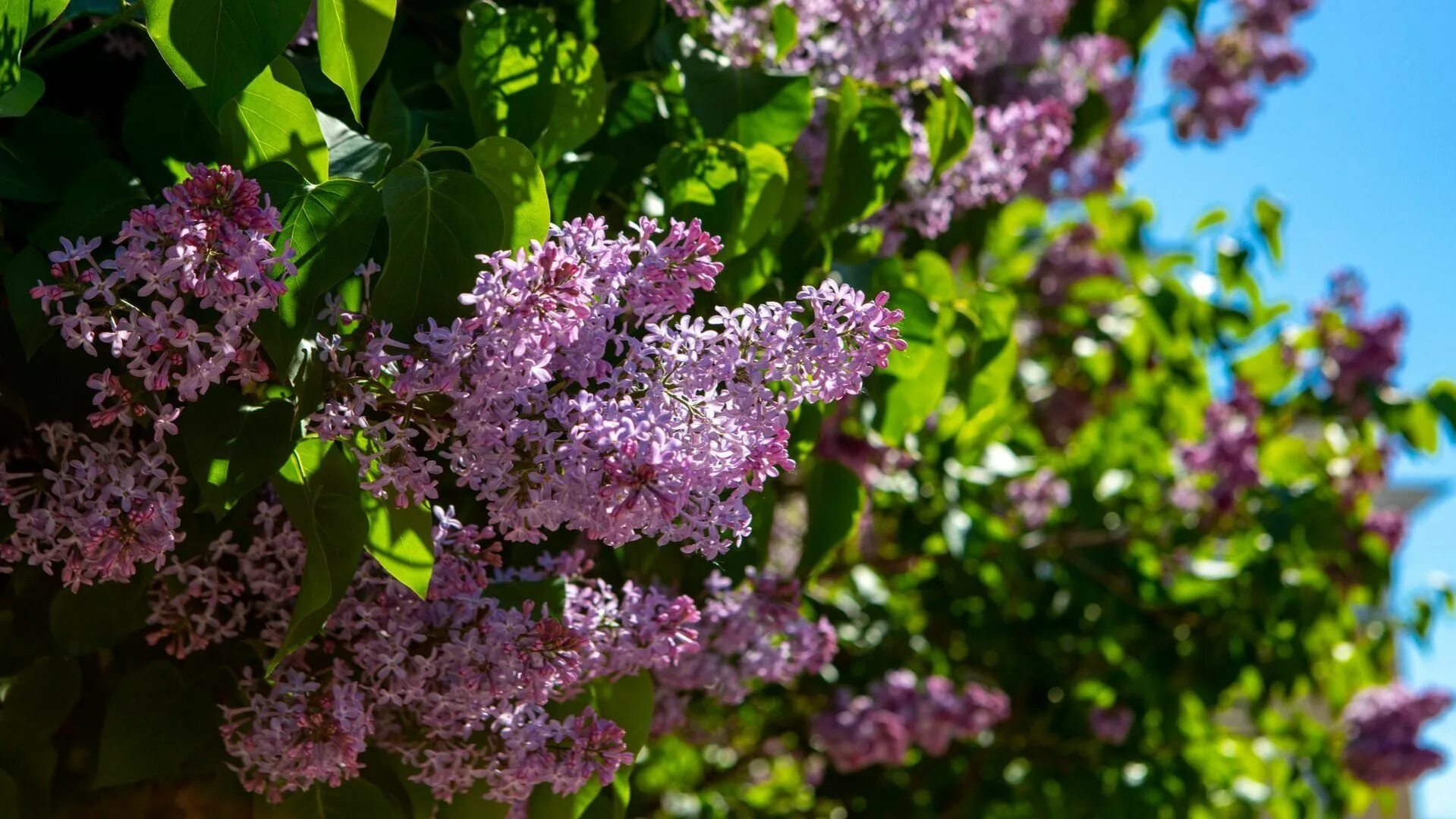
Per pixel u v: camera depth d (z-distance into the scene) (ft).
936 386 3.81
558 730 3.01
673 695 3.67
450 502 3.38
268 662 3.07
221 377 2.79
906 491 6.54
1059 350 7.54
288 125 2.79
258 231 2.48
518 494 2.65
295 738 2.92
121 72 3.32
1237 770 7.64
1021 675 7.00
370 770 3.15
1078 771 6.97
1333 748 8.25
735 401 2.68
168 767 3.03
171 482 2.76
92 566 2.73
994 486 6.62
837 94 3.63
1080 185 7.19
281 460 2.73
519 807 3.19
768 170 3.34
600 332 2.66
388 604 2.97
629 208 3.52
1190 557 7.18
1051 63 5.52
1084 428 7.83
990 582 6.98
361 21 2.73
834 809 7.30
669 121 3.55
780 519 6.57
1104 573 6.92
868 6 3.58
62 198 2.88
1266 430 7.54
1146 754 7.14
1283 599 6.97
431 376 2.60
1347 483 7.41
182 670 3.12
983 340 4.18
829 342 2.70
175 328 2.54
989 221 4.51
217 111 2.64
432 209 2.70
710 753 7.61
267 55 2.65
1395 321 7.27
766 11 3.56
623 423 2.59
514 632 2.94
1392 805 8.35
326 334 2.70
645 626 3.05
